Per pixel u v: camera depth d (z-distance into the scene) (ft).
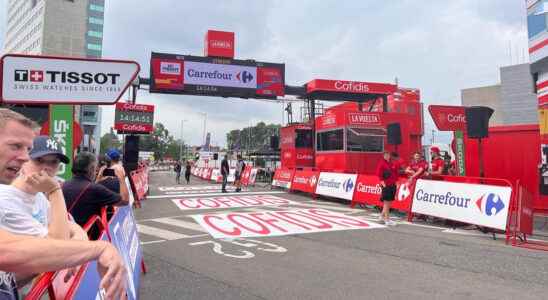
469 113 31.07
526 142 34.81
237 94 60.18
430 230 25.58
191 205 38.50
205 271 15.90
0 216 5.28
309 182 47.93
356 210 35.14
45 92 16.10
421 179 30.04
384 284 14.28
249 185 70.38
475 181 30.53
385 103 65.00
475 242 21.72
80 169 11.87
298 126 58.95
